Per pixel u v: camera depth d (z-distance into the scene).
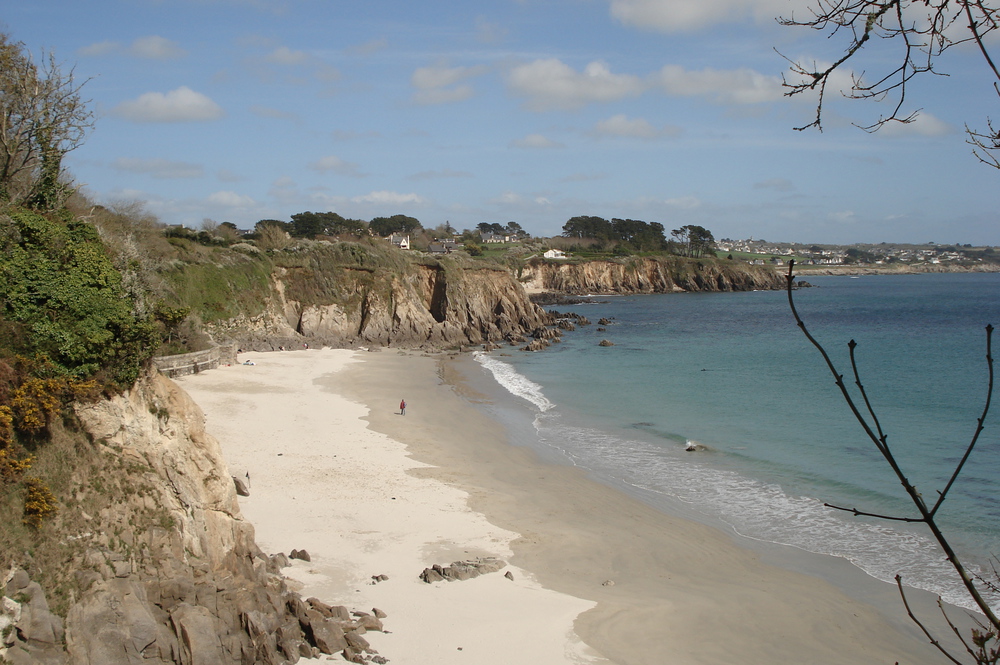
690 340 90.19
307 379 56.72
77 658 14.11
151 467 17.91
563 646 18.80
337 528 26.19
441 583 22.08
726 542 26.67
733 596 22.55
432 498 29.98
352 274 88.50
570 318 112.06
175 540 17.19
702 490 32.03
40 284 18.66
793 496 31.19
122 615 14.99
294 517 26.92
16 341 17.66
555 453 37.88
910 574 24.05
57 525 15.52
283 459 33.97
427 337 89.44
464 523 27.53
